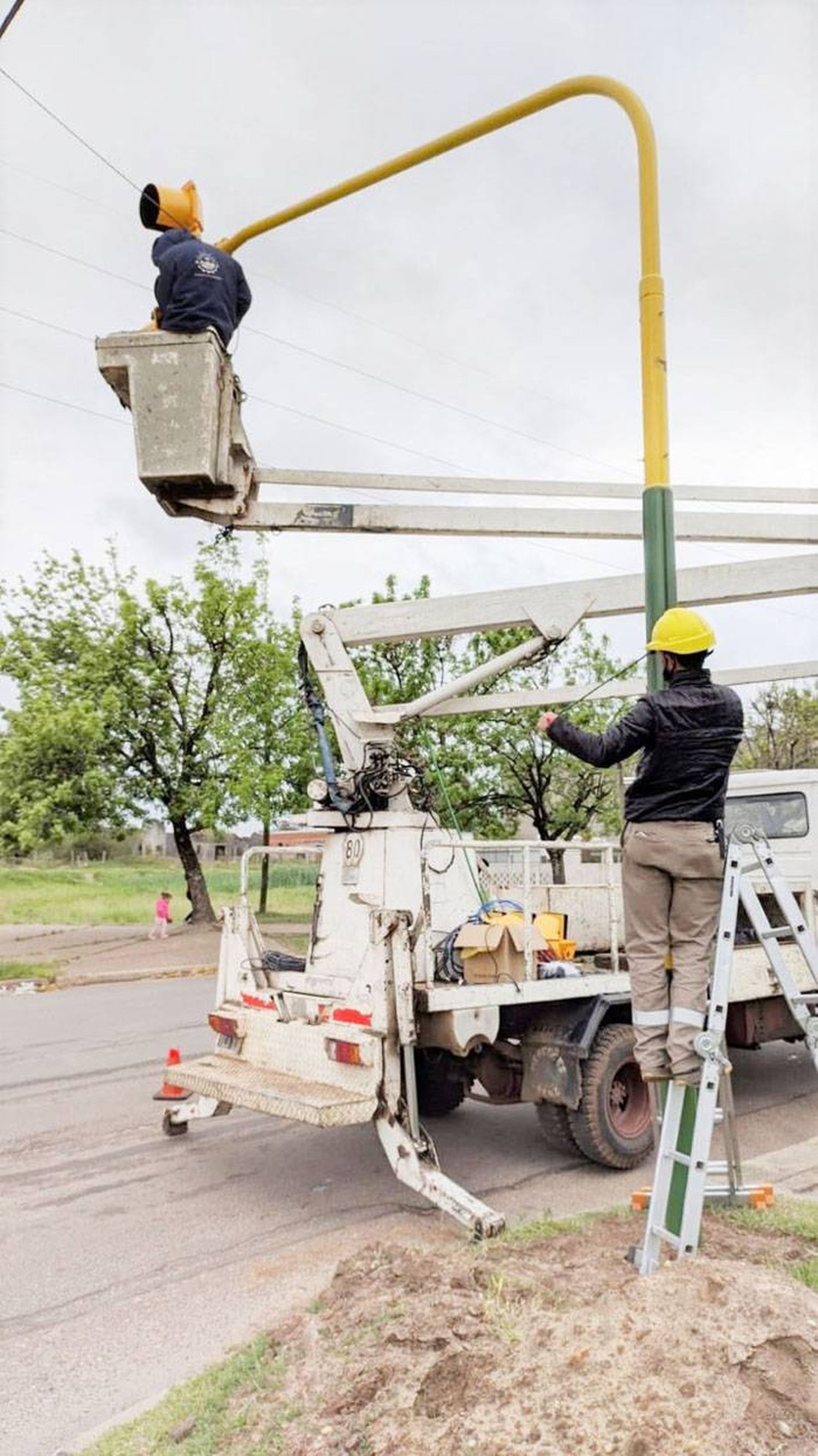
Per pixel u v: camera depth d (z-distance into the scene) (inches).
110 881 1865.2
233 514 243.1
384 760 274.7
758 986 312.8
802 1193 214.8
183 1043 459.2
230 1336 172.1
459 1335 135.0
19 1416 147.6
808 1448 109.8
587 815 924.6
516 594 272.1
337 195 230.1
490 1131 303.6
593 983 258.1
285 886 1710.1
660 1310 130.1
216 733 933.8
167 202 237.9
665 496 203.2
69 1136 304.7
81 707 872.3
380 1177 260.4
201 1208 239.3
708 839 159.5
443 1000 227.0
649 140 202.4
